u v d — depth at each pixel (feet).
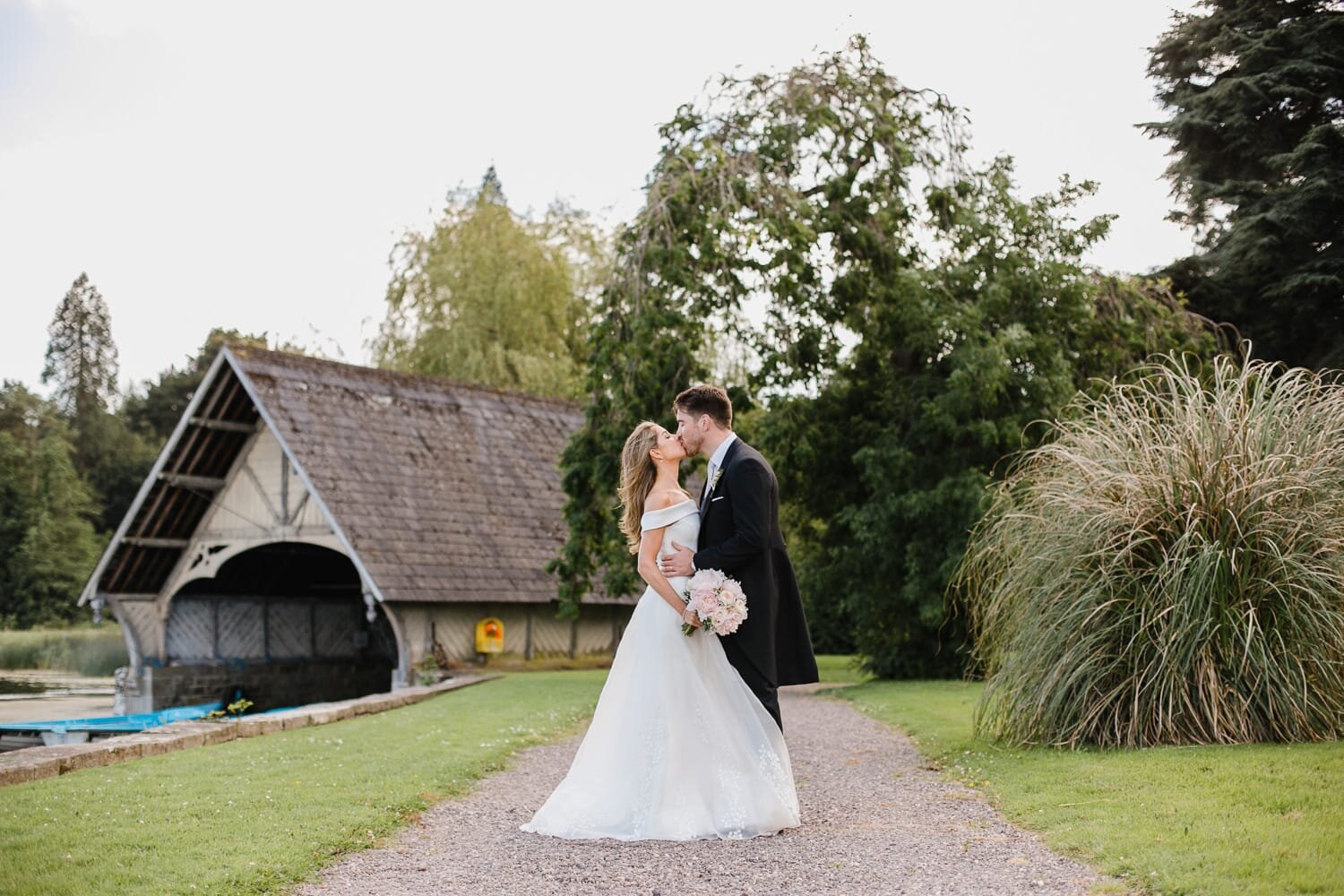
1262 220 63.46
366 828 17.39
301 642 80.64
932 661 51.03
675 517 18.43
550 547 69.15
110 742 25.03
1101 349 53.26
